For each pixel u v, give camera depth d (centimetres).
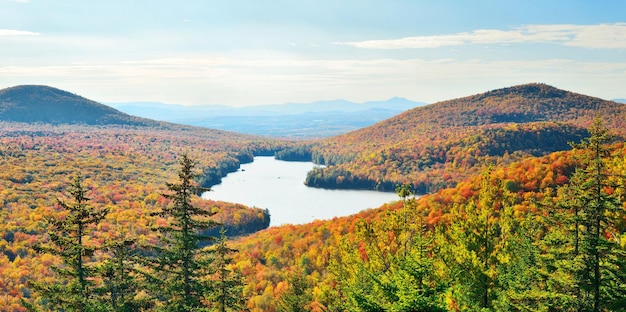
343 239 2852
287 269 7375
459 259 2408
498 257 2525
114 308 2078
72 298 2008
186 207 2222
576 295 1848
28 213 10494
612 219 1797
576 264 1784
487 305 2362
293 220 15688
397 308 1334
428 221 5788
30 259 7281
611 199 1762
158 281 2198
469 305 2023
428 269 1461
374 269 2478
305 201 19025
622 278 1808
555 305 1842
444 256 2425
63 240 2003
